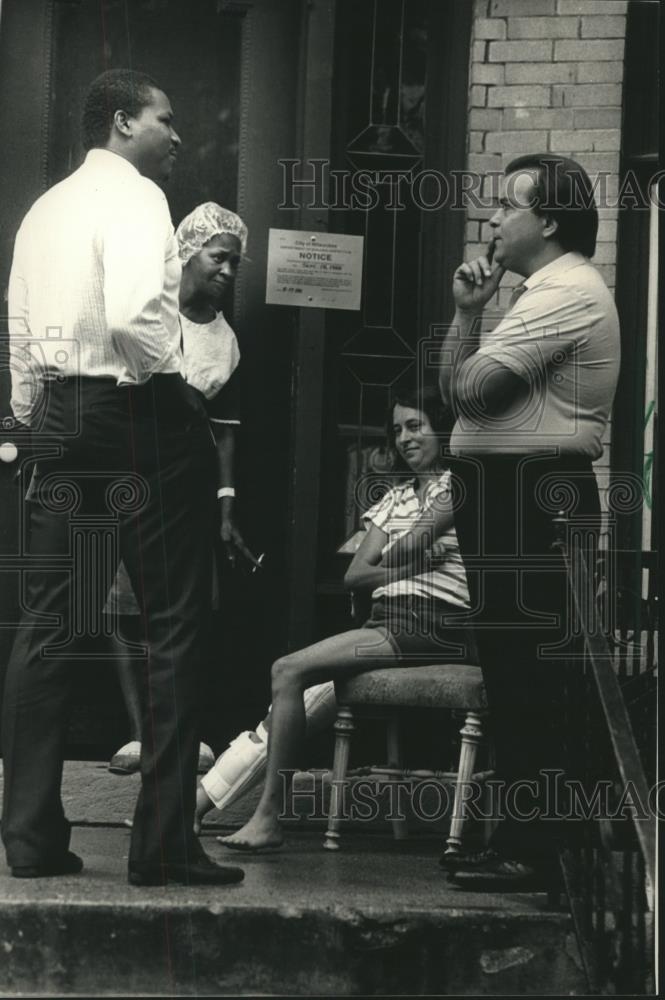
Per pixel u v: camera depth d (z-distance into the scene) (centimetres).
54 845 528
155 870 512
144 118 545
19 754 527
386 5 689
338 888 523
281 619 679
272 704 586
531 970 496
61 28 684
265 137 688
